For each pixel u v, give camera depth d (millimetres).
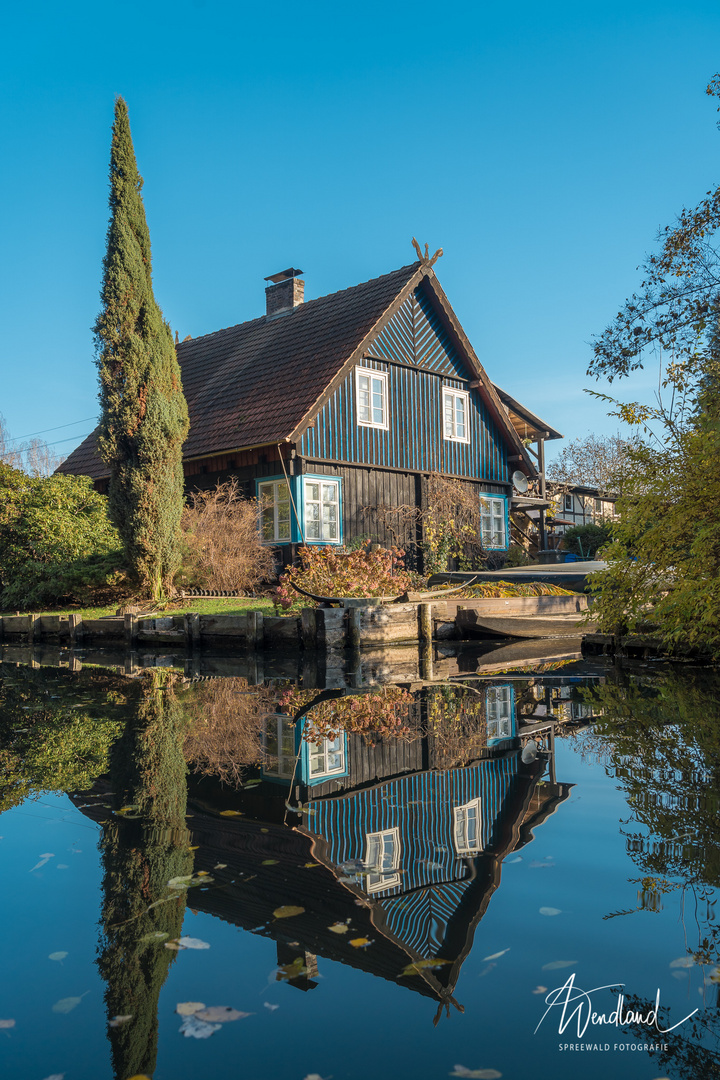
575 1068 1489
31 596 16016
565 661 8500
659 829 2746
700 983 1778
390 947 1992
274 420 16391
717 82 11367
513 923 2078
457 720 5125
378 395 18172
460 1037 1608
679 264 12133
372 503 17828
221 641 11586
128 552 13922
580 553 27156
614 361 12398
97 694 7039
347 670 8641
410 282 18234
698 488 6430
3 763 4234
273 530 16875
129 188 13727
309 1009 1743
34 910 2279
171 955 1991
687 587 6711
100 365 13695
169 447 14000
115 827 3047
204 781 3734
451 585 15031
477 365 20250
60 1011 1757
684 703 5289
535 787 3334
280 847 2750
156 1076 1482
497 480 21219
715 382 6758
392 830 2877
